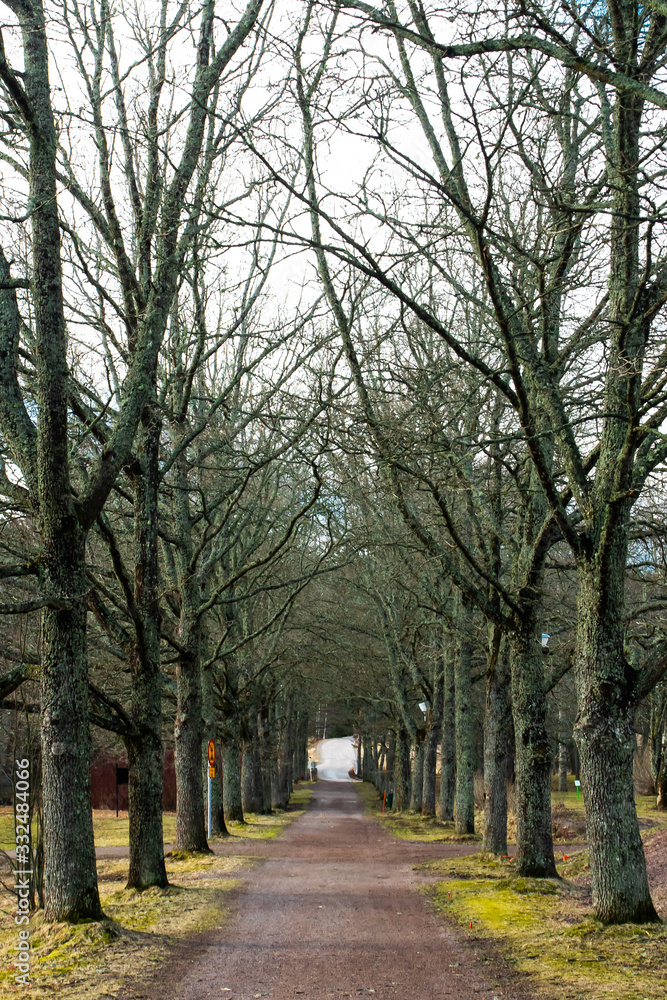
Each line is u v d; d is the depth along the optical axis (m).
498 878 12.95
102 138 11.86
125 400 10.19
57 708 8.84
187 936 9.23
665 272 8.91
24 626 11.07
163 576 19.41
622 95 8.14
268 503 21.44
